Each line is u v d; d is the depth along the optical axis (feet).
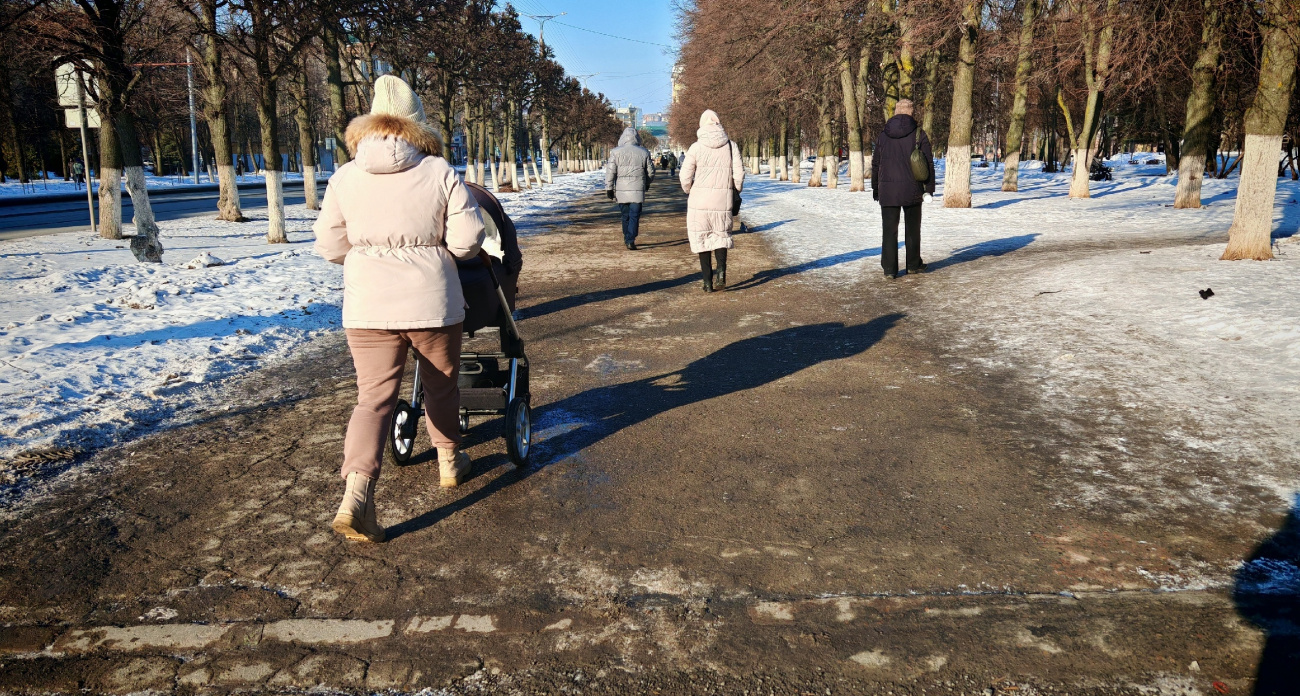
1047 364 18.79
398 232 10.55
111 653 8.44
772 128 150.71
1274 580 9.28
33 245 48.01
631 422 15.78
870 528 10.95
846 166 218.38
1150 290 25.04
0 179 175.83
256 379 19.60
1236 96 56.34
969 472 12.79
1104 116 130.52
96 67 46.26
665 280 33.53
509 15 119.96
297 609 9.27
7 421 15.72
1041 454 13.43
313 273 35.70
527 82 144.56
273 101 52.08
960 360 19.66
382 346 10.95
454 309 11.06
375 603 9.37
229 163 67.15
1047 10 63.26
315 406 17.37
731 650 8.30
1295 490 11.53
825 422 15.42
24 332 23.22
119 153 51.52
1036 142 223.92
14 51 46.96
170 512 11.99
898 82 83.76
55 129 151.64
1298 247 32.19
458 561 10.36
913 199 30.86
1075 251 36.73
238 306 28.02
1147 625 8.48
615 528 11.19
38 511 12.01
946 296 27.53
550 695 7.65
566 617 8.99
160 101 75.66
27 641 8.67
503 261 13.91
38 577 10.05
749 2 78.69
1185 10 40.01
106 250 45.34
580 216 71.87
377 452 10.75
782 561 10.12
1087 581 9.40
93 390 18.12
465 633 8.72
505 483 12.89
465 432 15.46
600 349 22.03
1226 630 8.34
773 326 24.22
